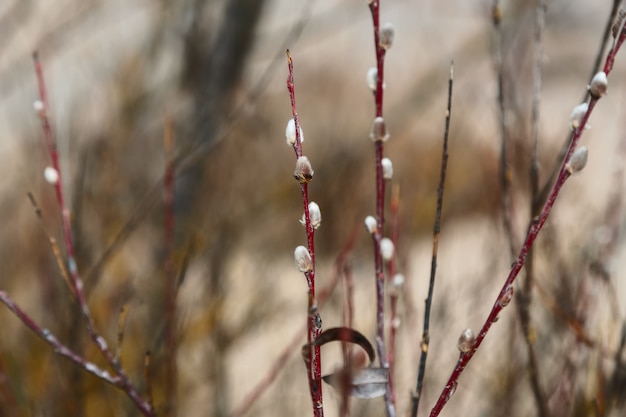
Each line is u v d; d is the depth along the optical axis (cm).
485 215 309
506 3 291
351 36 622
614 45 98
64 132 263
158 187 204
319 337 99
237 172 307
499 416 213
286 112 450
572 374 176
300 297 327
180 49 300
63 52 348
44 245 227
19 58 355
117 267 238
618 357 161
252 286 278
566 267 202
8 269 258
